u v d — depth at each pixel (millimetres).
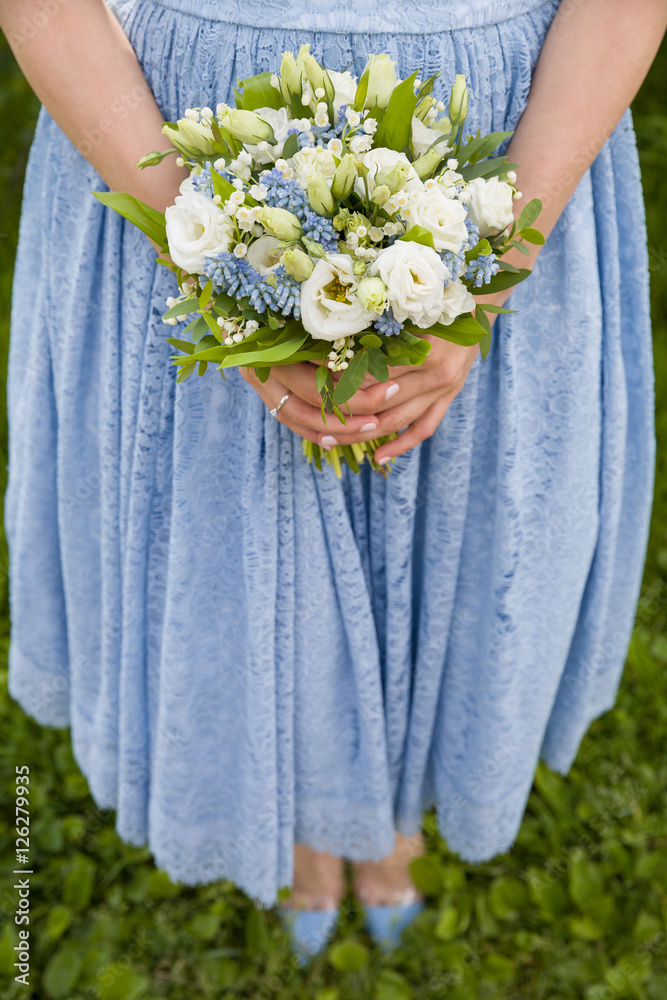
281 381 1053
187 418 1181
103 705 1477
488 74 1097
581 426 1275
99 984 1623
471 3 1058
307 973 1658
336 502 1225
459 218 882
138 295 1184
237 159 920
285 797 1426
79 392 1306
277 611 1275
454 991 1627
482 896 1737
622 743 1931
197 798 1466
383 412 1102
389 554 1300
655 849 1801
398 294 861
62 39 1067
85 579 1442
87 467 1362
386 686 1432
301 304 884
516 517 1271
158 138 1099
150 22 1110
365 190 909
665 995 1618
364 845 1549
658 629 2127
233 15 1050
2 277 2805
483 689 1398
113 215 1179
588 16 1087
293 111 966
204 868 1555
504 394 1207
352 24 1038
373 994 1618
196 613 1309
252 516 1213
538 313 1220
